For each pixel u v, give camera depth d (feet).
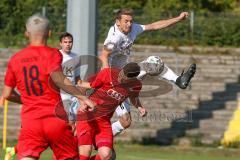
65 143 58.13
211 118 145.07
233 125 142.20
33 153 57.31
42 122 56.95
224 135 139.85
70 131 58.29
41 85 56.80
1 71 161.17
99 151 72.49
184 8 193.98
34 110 57.06
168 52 174.19
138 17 177.06
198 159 116.37
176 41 182.39
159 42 181.78
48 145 58.18
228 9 202.08
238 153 127.34
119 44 77.41
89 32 97.45
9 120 144.56
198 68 164.86
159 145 136.67
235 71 165.48
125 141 138.10
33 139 57.21
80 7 97.30
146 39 181.57
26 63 56.95
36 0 188.96
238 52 177.47
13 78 57.57
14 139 138.10
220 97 152.97
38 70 56.70
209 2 199.31
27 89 57.06
